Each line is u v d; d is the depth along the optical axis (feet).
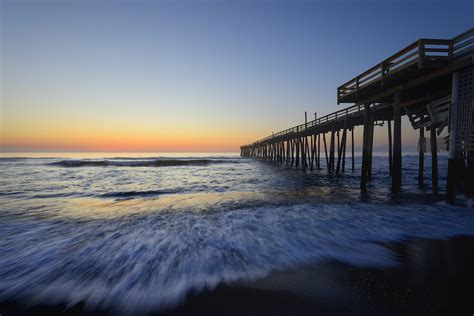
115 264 9.84
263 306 6.84
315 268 9.33
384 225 15.08
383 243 12.07
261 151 167.12
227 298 7.30
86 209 20.89
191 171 67.77
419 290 7.55
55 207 21.91
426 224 15.11
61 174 56.59
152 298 7.38
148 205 22.57
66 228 15.12
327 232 13.87
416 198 24.54
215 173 61.57
